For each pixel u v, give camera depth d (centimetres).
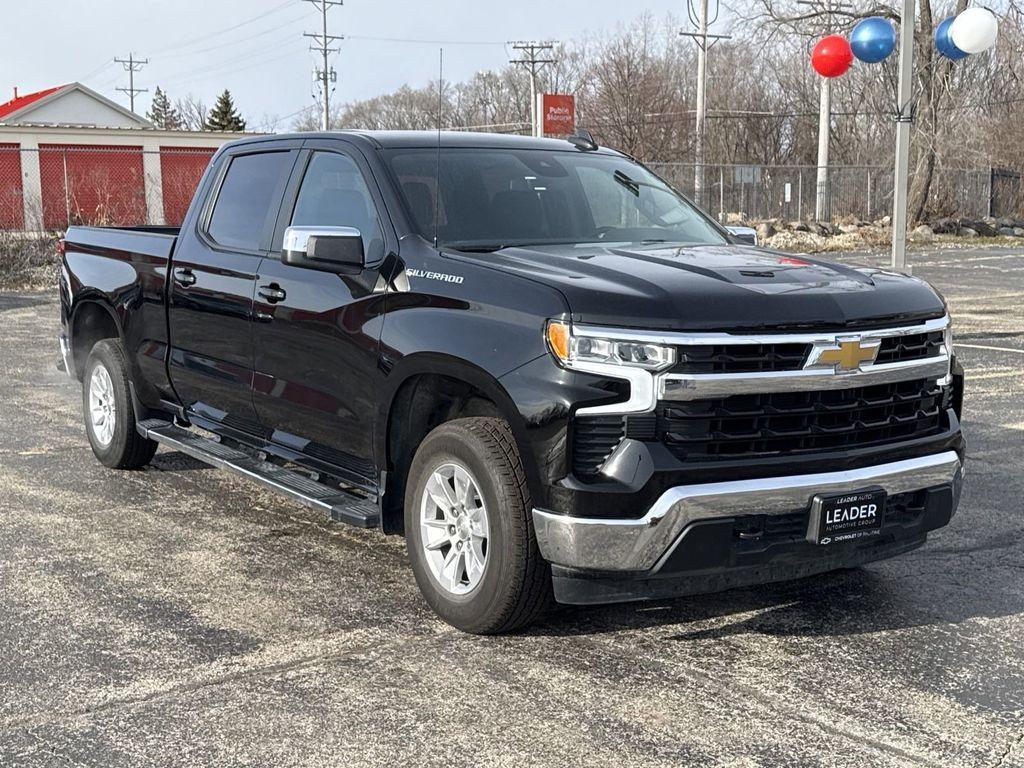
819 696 387
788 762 338
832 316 413
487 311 425
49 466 716
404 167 512
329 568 523
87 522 593
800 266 463
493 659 416
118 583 498
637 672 406
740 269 443
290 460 548
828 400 418
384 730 357
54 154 3772
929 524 450
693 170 3716
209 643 429
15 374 1079
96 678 396
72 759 337
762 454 405
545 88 6762
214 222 607
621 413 392
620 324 392
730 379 396
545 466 399
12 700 378
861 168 3759
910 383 443
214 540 565
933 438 446
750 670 409
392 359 458
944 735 357
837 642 438
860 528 421
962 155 4306
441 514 458
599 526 392
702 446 398
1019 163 4469
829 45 1309
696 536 394
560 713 370
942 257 2927
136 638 434
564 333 397
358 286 484
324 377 504
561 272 429
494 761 337
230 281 568
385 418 468
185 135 3941
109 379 692
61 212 3312
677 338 390
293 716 367
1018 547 562
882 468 425
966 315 1617
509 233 500
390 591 493
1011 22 3881
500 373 411
